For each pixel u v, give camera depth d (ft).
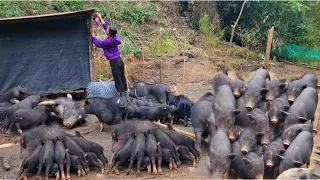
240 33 65.21
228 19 67.62
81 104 41.83
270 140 31.27
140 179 28.50
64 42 41.93
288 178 25.11
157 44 57.47
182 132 35.17
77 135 30.83
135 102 38.06
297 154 28.14
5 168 29.40
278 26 63.98
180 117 38.24
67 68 42.39
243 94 34.04
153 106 36.94
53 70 42.01
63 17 41.09
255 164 27.27
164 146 29.96
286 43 65.10
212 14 66.59
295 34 65.67
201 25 63.41
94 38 39.29
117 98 36.73
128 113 36.19
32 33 40.83
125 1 64.75
